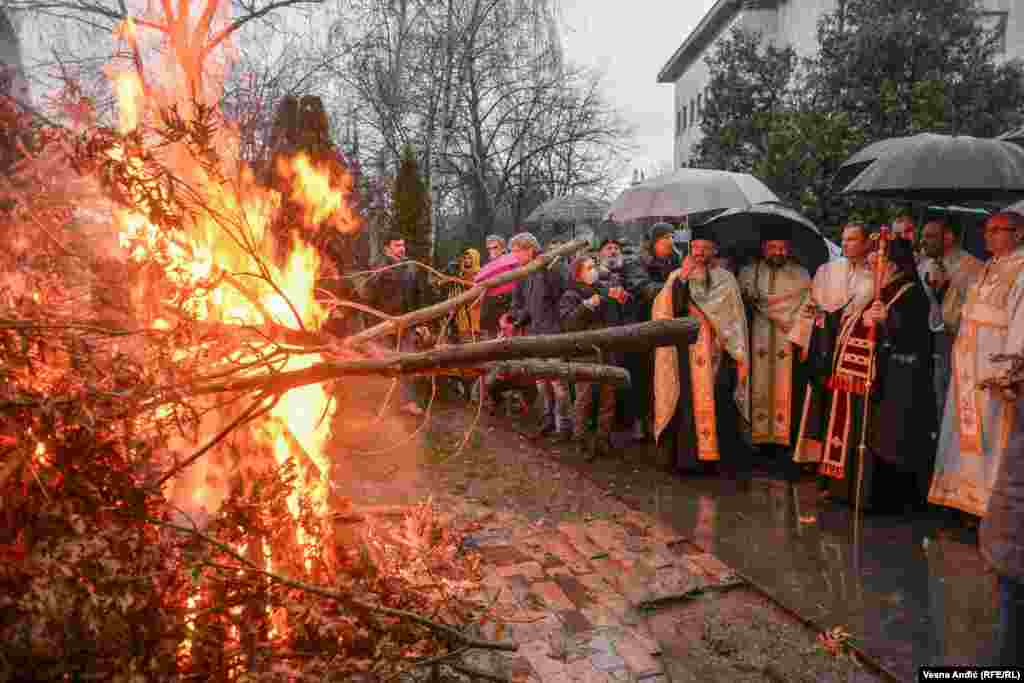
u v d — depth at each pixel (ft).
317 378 7.47
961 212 23.95
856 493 16.75
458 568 10.36
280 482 8.29
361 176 51.01
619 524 15.69
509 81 60.95
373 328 8.84
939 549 14.82
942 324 19.75
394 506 15.15
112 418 6.53
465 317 27.30
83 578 5.84
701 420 19.63
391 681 8.15
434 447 20.90
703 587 12.92
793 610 12.12
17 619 5.54
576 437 21.83
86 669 5.88
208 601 7.05
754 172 40.65
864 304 17.43
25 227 7.39
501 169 76.64
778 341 21.67
